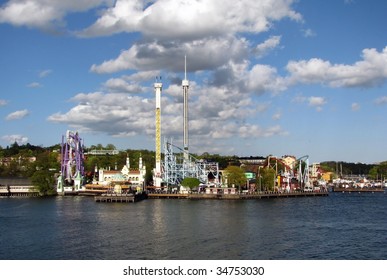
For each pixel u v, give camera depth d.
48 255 91.75
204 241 105.88
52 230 122.38
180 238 109.50
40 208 189.38
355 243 106.31
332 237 114.00
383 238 113.12
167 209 184.38
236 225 132.62
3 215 160.38
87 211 175.50
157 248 97.94
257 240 108.00
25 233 117.25
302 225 135.38
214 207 195.12
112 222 139.25
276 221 144.00
